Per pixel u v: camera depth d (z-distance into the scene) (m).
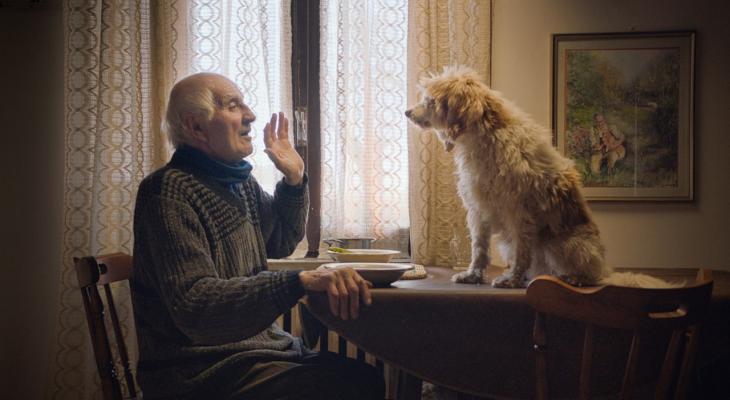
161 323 1.63
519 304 1.71
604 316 1.36
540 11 3.05
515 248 1.92
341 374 1.66
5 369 3.09
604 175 3.02
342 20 2.99
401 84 3.04
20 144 3.09
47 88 3.09
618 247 3.03
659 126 3.00
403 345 1.71
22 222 3.09
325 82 3.04
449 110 1.96
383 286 1.93
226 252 1.69
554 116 3.03
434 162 2.99
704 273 1.92
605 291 1.35
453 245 2.90
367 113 3.04
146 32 2.94
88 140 2.90
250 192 1.94
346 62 3.01
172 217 1.56
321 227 3.10
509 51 3.05
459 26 2.95
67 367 2.86
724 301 1.71
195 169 1.73
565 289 1.38
